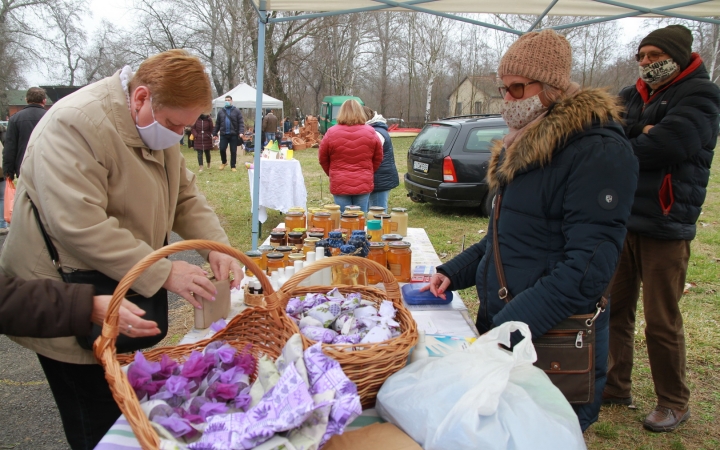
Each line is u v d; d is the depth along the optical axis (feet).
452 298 6.89
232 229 22.08
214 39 100.37
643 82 7.59
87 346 4.77
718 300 13.92
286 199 20.27
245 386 3.83
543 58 4.97
